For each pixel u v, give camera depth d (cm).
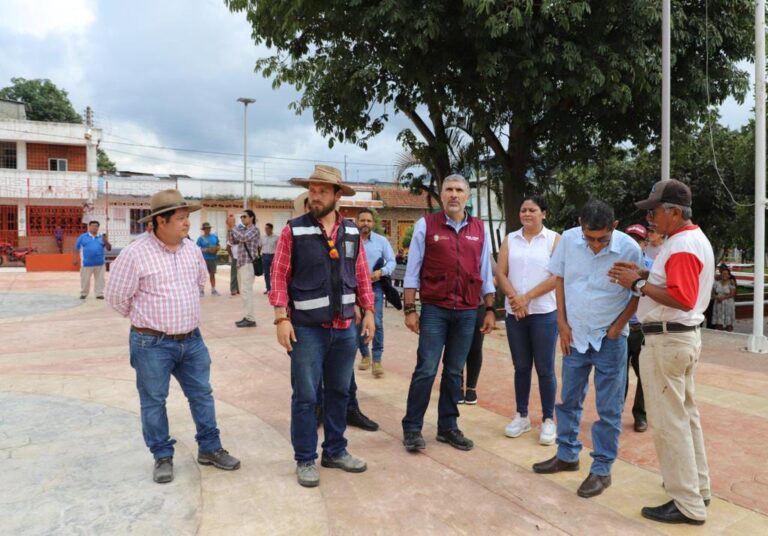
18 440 432
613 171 1703
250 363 697
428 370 414
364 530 310
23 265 2658
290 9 903
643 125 1043
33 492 347
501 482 372
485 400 555
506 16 773
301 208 488
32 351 762
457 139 1189
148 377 357
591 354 363
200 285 385
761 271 798
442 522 320
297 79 1145
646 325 322
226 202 3428
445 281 409
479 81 890
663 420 317
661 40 881
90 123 3312
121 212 3253
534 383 614
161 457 366
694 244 301
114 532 302
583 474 386
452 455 417
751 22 977
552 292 435
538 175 1220
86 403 526
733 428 476
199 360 381
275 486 361
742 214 1594
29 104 4088
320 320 359
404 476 379
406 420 425
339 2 855
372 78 912
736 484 370
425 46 806
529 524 319
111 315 1084
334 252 366
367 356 670
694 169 1648
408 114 1120
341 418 389
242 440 441
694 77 938
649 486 367
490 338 866
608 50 830
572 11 765
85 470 379
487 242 441
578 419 384
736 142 1603
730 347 823
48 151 3136
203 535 301
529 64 802
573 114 1018
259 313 1123
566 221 1658
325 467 393
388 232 3506
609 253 351
